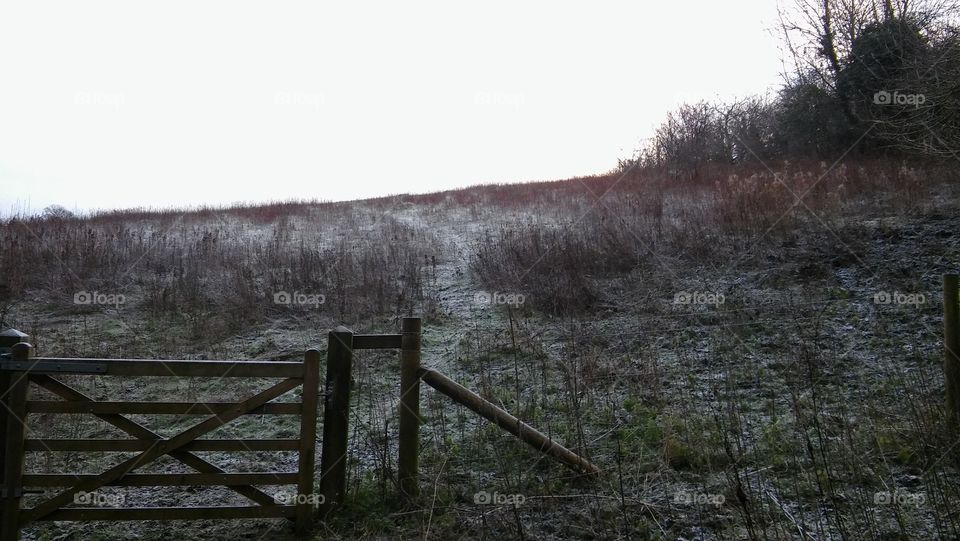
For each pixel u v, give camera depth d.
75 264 11.17
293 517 4.27
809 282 8.09
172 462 5.55
